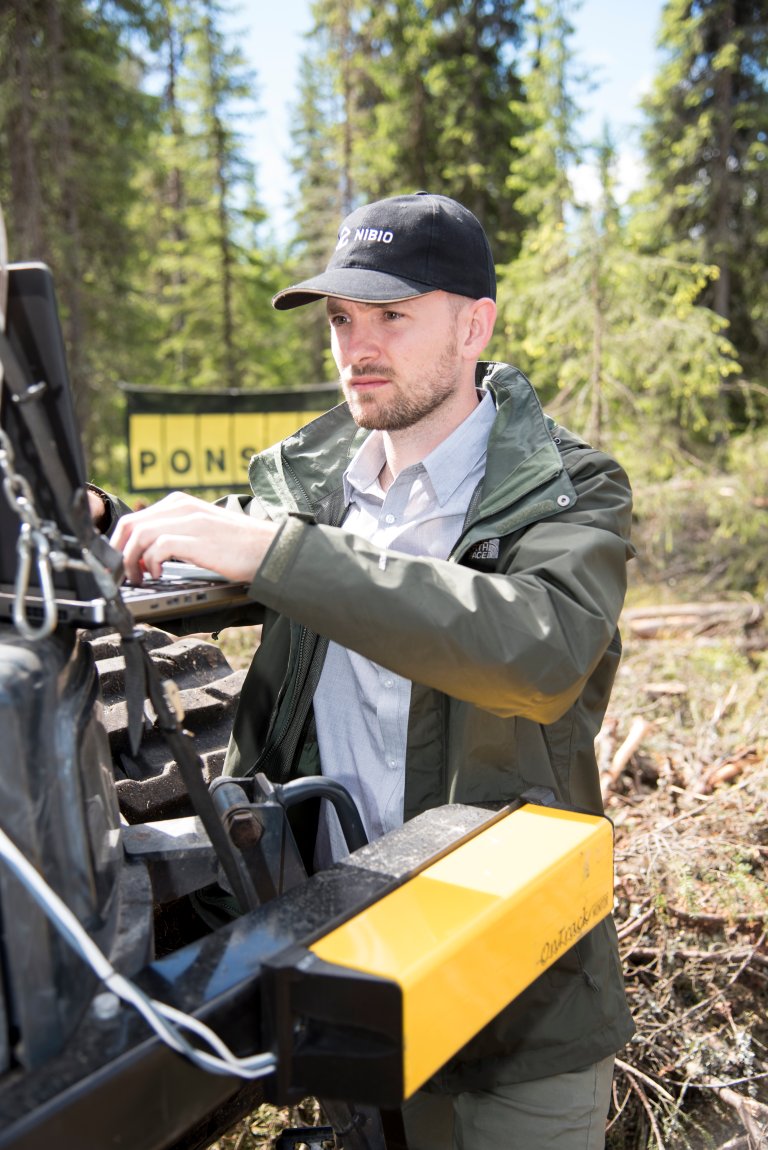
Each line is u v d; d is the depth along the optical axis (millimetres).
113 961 1045
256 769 1752
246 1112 1469
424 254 1465
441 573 1226
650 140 15789
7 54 13883
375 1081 968
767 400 12898
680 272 9531
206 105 21922
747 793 3678
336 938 1050
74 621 1062
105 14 15320
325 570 1189
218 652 2521
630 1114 2426
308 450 1843
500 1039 1439
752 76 15367
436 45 16812
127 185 15430
